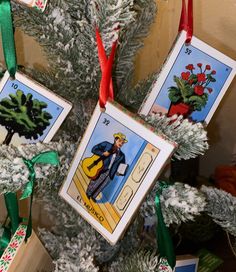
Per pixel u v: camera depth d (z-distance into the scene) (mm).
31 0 477
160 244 518
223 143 969
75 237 580
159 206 498
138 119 462
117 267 567
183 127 474
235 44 843
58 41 517
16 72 503
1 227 619
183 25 515
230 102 919
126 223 479
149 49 902
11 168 462
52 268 593
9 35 481
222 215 544
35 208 854
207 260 767
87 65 522
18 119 519
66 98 569
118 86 607
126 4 468
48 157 483
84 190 508
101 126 485
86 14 527
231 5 812
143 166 462
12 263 520
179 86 527
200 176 932
